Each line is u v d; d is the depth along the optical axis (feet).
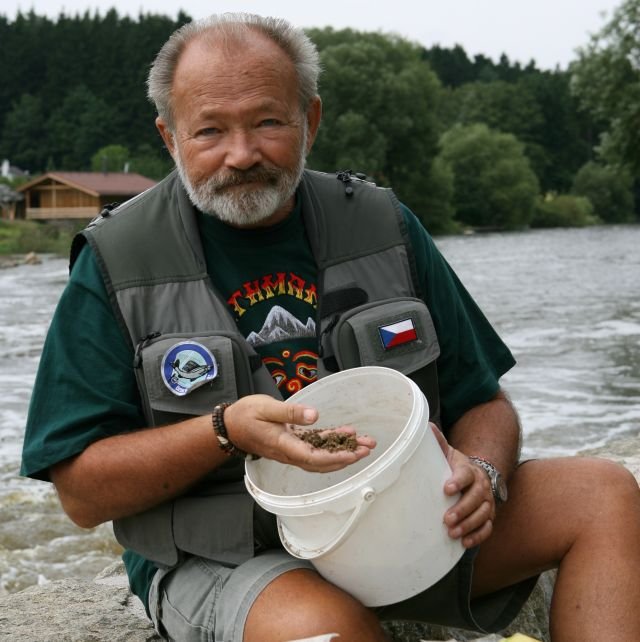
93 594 9.55
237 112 6.93
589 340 46.57
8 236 157.58
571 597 6.40
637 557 6.48
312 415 5.94
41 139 335.88
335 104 176.86
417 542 6.10
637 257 114.93
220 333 6.98
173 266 7.17
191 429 6.41
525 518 6.84
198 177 7.05
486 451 7.14
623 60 98.89
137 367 6.93
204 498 6.90
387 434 6.88
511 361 8.21
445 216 201.57
